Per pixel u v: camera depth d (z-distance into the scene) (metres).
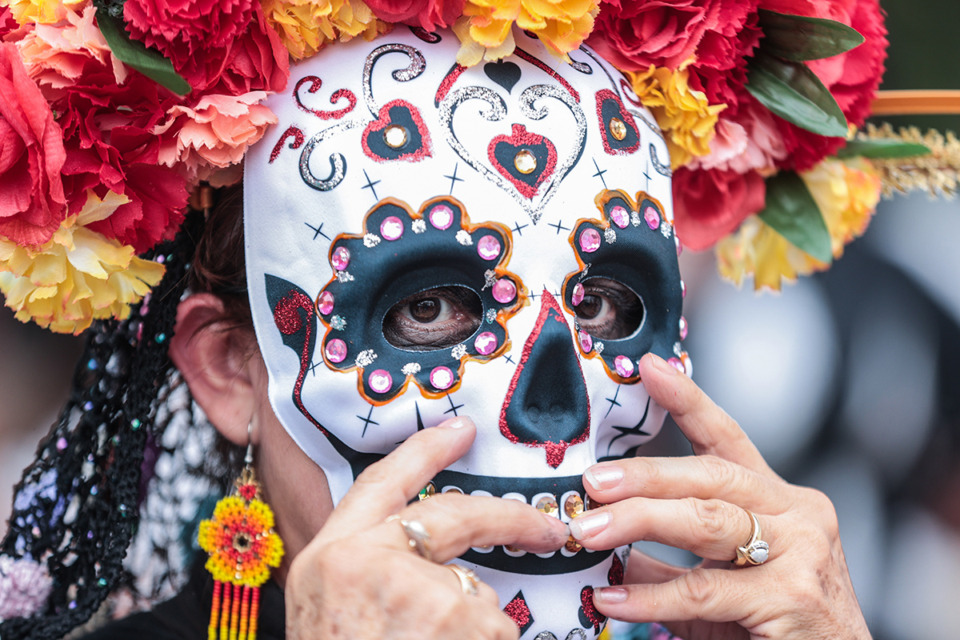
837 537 1.08
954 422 1.90
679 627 1.24
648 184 1.06
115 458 1.11
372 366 0.96
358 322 0.96
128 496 1.11
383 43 1.00
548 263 0.97
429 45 1.00
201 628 1.19
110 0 0.90
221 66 0.94
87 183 0.93
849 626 1.04
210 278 1.10
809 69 1.15
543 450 0.95
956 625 1.91
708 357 2.04
